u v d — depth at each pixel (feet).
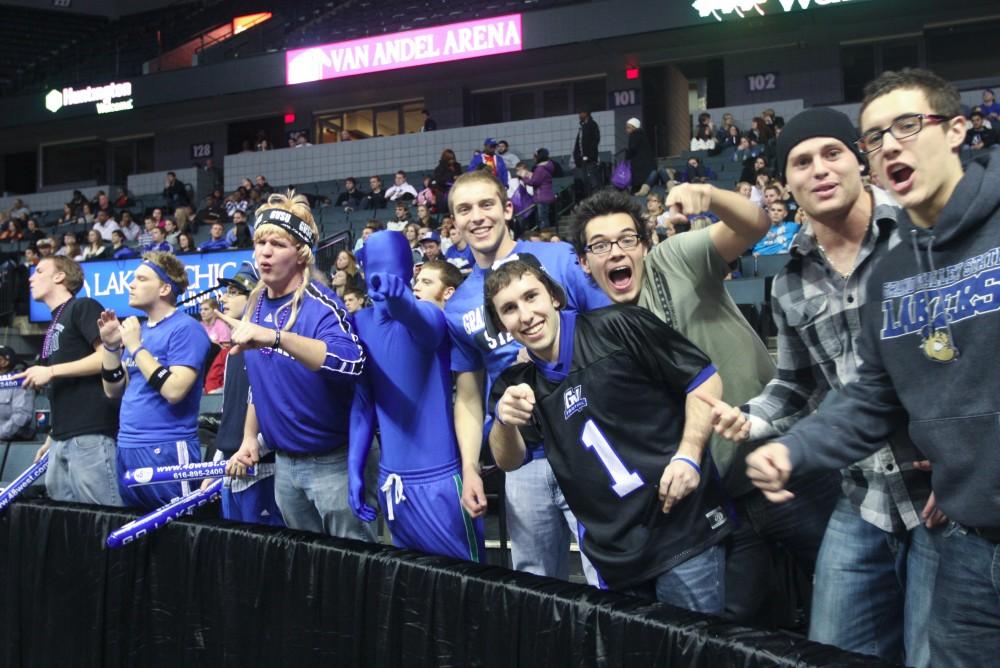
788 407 6.89
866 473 6.57
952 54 50.70
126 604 10.19
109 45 69.31
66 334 12.46
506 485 8.94
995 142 36.32
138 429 11.51
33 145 73.00
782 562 7.78
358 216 45.16
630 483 6.72
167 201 56.08
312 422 9.50
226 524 9.57
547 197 35.91
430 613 7.63
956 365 4.82
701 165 39.58
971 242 4.81
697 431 6.51
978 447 4.72
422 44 55.42
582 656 6.45
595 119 52.70
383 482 9.23
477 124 60.85
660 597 6.88
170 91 61.93
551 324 6.93
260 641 8.95
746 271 25.05
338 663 8.30
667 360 6.60
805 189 6.26
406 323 8.32
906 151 5.08
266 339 8.51
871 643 6.73
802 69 53.52
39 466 12.08
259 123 66.95
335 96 62.28
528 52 53.78
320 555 8.55
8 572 11.50
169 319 11.75
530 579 7.17
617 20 50.96
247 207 49.78
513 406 6.59
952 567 5.16
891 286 5.26
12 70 71.00
